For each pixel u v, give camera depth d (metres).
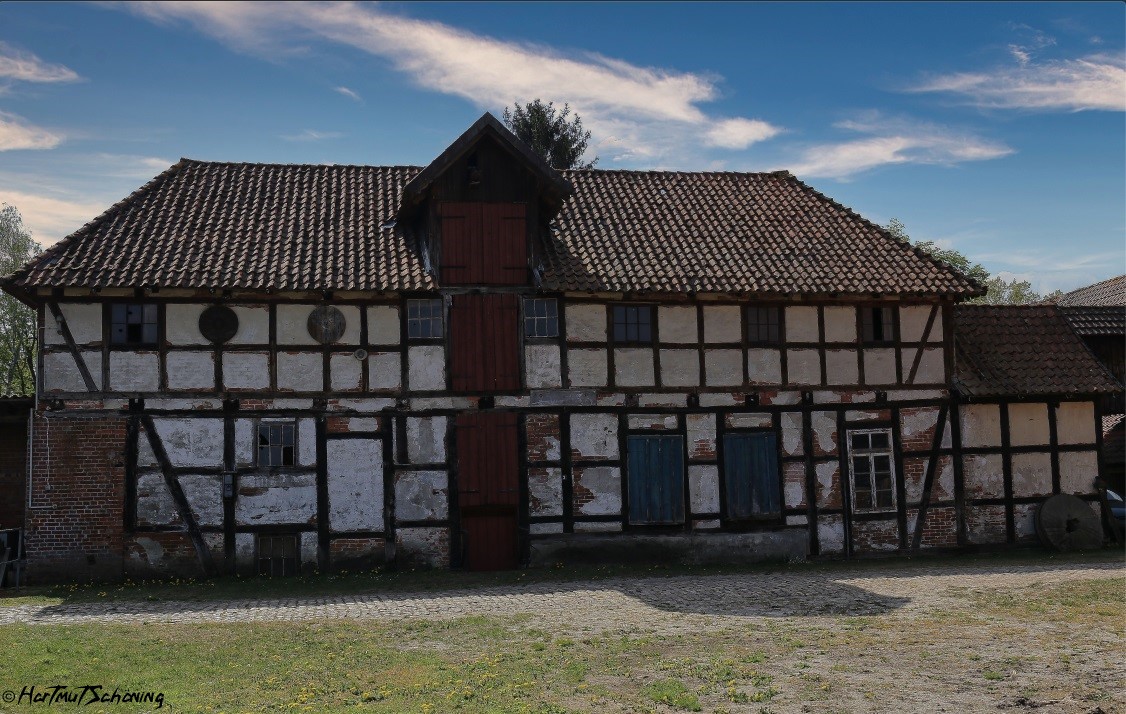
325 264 19.34
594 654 12.27
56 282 17.88
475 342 19.70
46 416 18.20
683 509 20.27
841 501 20.91
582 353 20.06
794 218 22.92
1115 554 20.98
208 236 19.72
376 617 14.84
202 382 18.72
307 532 18.91
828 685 10.80
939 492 21.33
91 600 16.56
